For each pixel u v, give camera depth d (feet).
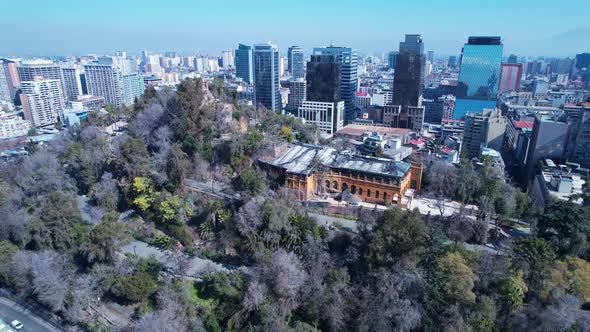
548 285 231.30
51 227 311.88
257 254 265.54
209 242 302.04
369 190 342.23
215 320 245.45
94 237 281.33
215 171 372.17
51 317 283.38
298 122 589.73
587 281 228.22
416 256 246.06
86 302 267.80
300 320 244.63
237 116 452.76
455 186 360.07
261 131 437.58
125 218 340.80
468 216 321.73
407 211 261.85
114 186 365.20
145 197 330.13
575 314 215.72
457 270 229.66
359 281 254.88
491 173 366.22
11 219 323.98
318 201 338.34
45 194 376.07
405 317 219.82
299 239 274.16
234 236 292.40
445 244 269.85
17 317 286.87
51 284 267.80
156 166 355.36
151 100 492.95
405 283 233.14
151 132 419.54
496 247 293.64
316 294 242.58
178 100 392.88
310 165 355.15
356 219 313.12
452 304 229.86
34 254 295.69
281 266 245.45
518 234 312.09
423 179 381.19
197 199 327.06
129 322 260.21
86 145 458.50
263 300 241.96
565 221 272.31
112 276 272.31
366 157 376.89
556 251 262.47
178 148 353.92
